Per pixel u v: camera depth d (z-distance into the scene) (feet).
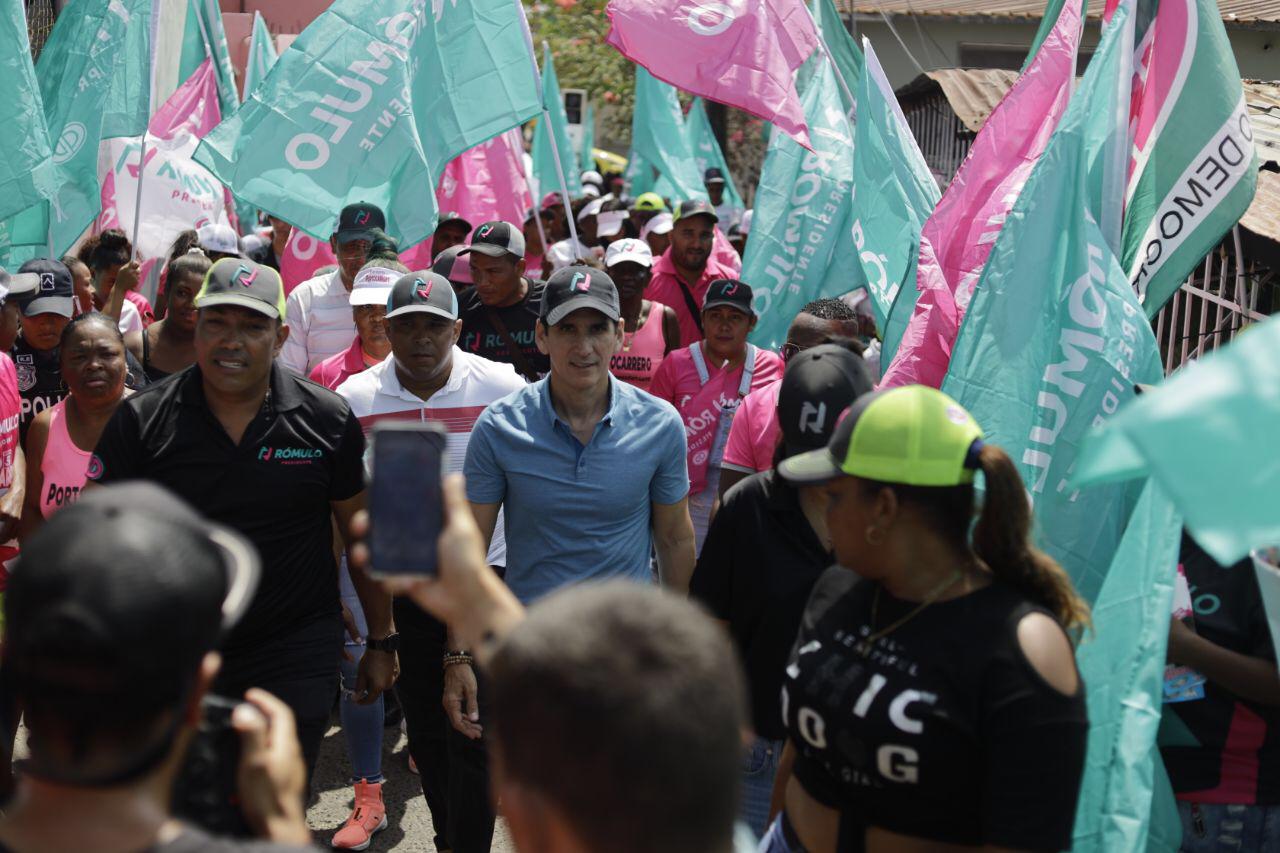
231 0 67.21
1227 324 22.82
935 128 49.01
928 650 7.78
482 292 20.39
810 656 8.46
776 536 10.83
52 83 25.35
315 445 12.31
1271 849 9.94
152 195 29.09
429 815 16.84
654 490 13.51
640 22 22.18
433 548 5.96
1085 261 12.23
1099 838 9.04
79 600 4.69
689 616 4.93
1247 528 5.05
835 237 23.54
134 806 4.92
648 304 22.63
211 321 11.75
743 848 5.54
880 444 7.82
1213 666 9.61
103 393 15.49
